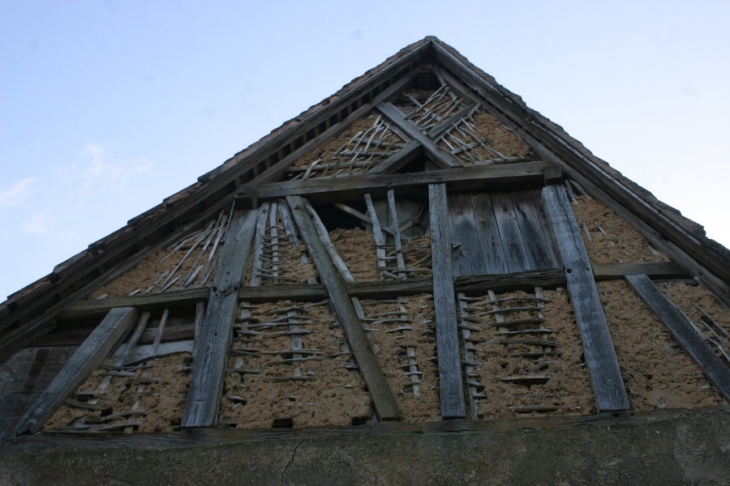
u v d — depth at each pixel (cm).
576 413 519
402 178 769
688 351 549
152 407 550
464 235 704
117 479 499
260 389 555
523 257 673
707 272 614
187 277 675
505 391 539
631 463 475
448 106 900
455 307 604
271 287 640
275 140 800
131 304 644
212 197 757
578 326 577
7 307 614
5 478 505
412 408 530
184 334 617
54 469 509
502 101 848
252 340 594
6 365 609
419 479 478
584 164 741
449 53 936
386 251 683
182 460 505
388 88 938
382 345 579
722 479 462
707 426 492
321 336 593
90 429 539
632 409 515
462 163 790
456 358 557
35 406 551
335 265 661
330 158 829
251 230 719
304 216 729
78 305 651
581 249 651
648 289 604
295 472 489
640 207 675
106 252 678
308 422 528
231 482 488
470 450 491
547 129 786
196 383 555
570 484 467
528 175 751
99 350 595
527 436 496
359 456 494
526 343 571
